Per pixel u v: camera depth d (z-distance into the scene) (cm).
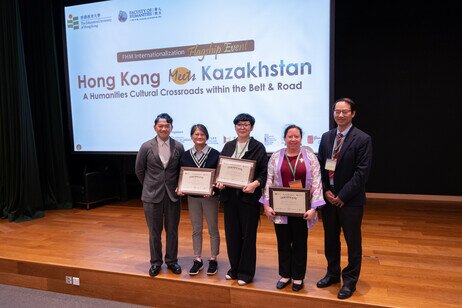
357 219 228
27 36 482
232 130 430
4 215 454
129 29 456
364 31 474
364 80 481
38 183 464
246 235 248
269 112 415
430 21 452
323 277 261
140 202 523
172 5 436
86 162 546
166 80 449
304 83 400
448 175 469
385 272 266
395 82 471
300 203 227
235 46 418
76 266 292
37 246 343
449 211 424
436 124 465
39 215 453
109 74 473
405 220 393
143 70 457
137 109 466
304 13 392
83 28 476
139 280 274
